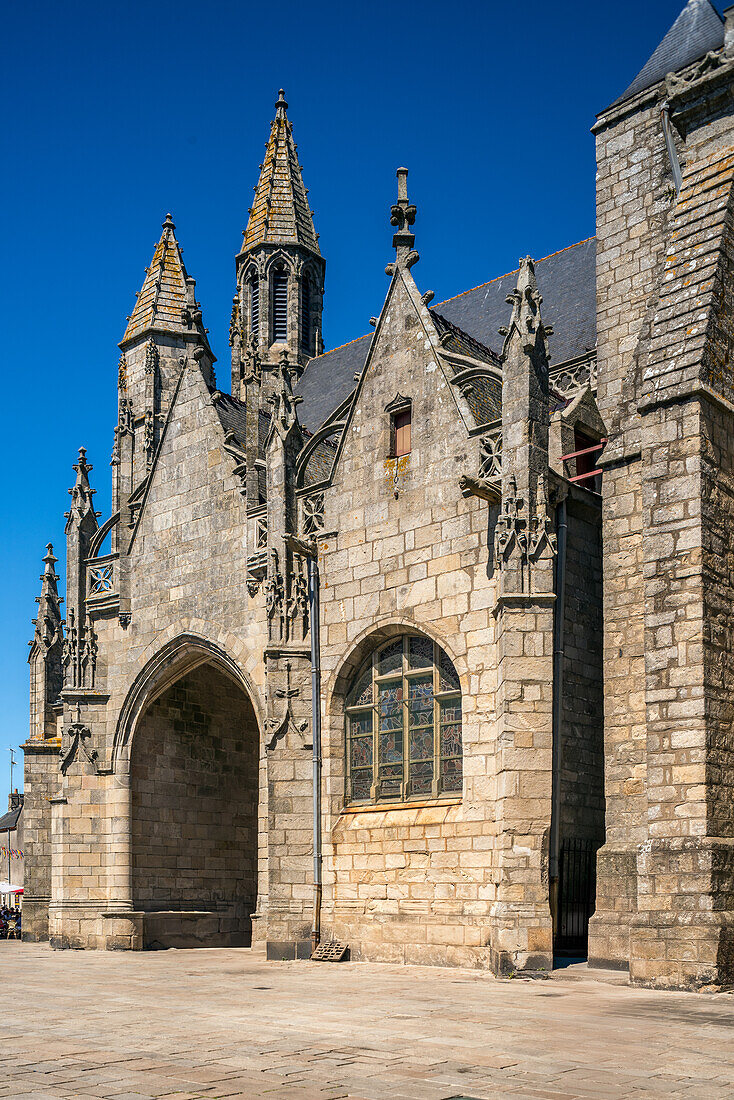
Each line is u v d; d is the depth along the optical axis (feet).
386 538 81.61
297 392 144.46
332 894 80.74
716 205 63.57
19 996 58.90
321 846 82.07
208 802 114.11
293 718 84.38
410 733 79.30
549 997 52.75
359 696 83.35
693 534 58.18
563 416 77.25
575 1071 33.45
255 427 98.99
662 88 76.84
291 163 177.88
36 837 133.28
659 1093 30.32
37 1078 33.40
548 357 72.38
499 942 63.00
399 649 81.30
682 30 81.87
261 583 95.20
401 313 83.71
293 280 169.07
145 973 74.38
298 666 85.25
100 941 104.42
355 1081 32.32
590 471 79.92
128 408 114.83
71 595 111.55
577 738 72.33
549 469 70.74
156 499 107.86
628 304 76.95
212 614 99.71
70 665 110.32
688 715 56.65
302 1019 45.96
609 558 69.77
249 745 119.75
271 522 88.99
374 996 54.80
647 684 58.44
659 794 56.80
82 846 107.04
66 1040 41.24
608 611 69.26
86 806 107.76
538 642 66.49
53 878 107.55
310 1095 30.40
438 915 73.05
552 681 68.85
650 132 77.41
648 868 55.88
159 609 105.50
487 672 72.95
